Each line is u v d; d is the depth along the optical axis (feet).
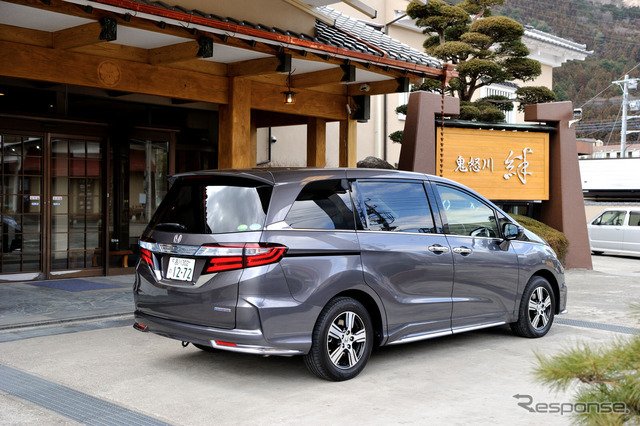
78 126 33.04
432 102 41.09
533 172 46.26
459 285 18.92
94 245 34.42
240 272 14.74
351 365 16.31
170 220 16.52
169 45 29.63
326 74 34.42
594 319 25.46
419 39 65.41
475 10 53.62
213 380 16.30
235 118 33.99
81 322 23.18
